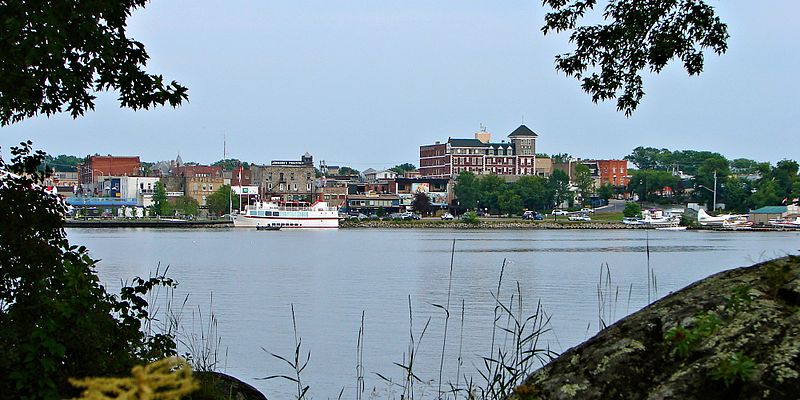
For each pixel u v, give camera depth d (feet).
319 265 249.55
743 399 16.38
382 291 164.25
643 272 219.82
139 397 11.29
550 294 154.71
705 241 455.22
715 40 44.62
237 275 207.92
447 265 248.93
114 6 36.42
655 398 17.47
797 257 20.67
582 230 650.02
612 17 45.83
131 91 40.16
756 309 18.39
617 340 19.77
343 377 77.61
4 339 28.50
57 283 31.37
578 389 19.03
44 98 39.96
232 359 85.56
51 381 27.86
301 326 109.40
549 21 46.73
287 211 643.45
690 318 19.27
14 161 37.63
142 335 35.40
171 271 219.41
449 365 81.61
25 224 33.68
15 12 31.63
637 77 46.85
